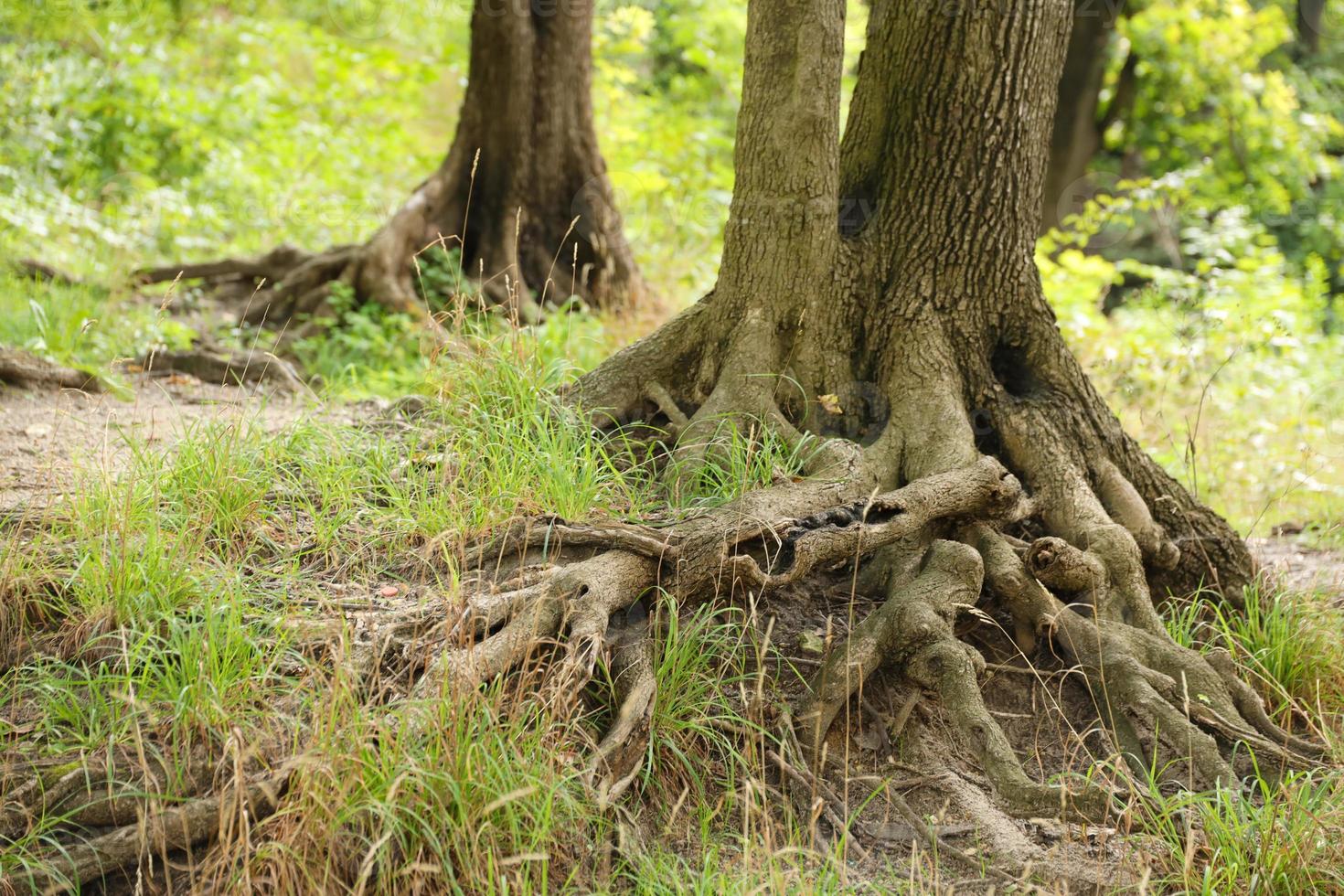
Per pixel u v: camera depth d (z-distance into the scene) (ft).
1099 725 14.38
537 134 30.86
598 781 11.52
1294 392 31.27
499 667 11.82
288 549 14.05
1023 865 11.87
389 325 28.30
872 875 11.90
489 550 13.85
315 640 12.12
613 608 12.85
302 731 11.09
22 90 40.93
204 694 11.20
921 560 14.93
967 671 13.42
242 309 30.48
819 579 15.21
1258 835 12.11
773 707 13.25
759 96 16.79
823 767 12.95
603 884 11.05
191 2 51.70
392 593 13.37
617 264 31.76
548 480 14.82
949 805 12.76
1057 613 14.79
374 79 48.93
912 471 16.22
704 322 17.75
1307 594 17.69
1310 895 11.57
